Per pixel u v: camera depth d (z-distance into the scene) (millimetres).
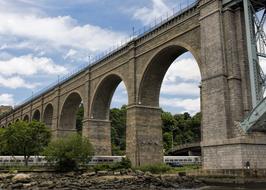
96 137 73250
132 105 59500
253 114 38531
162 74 59812
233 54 42656
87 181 44500
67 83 86062
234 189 35750
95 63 73875
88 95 75250
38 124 73438
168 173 51312
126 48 64125
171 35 53312
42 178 49906
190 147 96875
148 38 58250
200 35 47219
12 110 125875
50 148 62688
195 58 48438
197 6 48656
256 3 42156
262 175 38781
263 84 39969
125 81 63312
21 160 73938
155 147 59094
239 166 38406
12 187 41531
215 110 42781
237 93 41688
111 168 58219
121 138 134875
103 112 75188
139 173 50281
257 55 40562
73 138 63250
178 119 137000
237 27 43469
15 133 70375
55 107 90250
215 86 43281
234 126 40812
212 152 42188
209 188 37469
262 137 40281
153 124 59656
